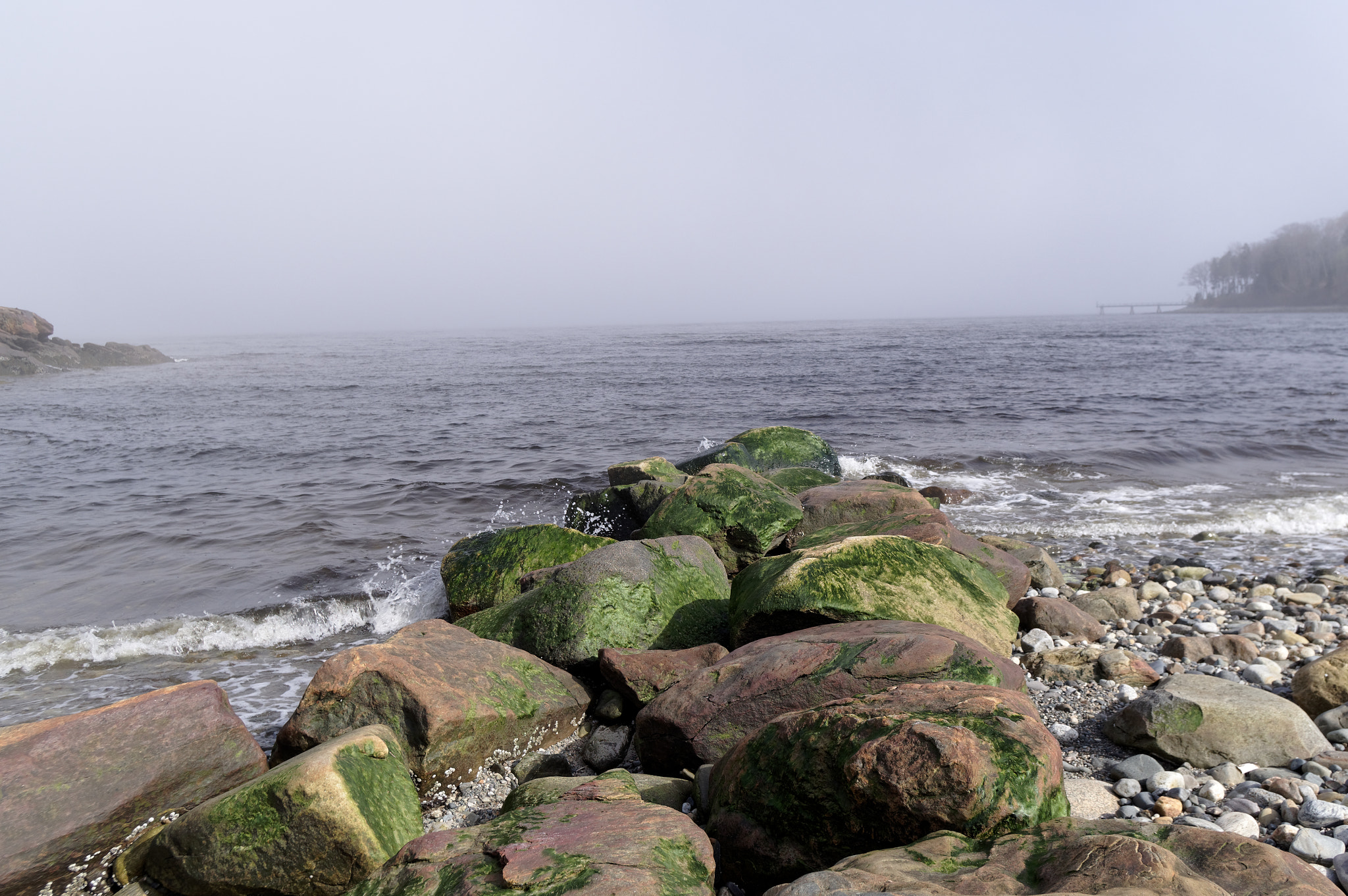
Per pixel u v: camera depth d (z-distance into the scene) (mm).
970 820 3578
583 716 6660
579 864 3385
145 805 4863
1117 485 16484
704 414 27234
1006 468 17922
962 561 7859
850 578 6828
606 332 183875
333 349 97625
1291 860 3389
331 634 9430
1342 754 5102
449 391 36812
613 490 11656
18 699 7672
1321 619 8891
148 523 14266
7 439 24875
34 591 10812
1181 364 45312
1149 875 3025
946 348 65625
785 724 4289
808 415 26406
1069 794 4812
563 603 7289
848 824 3811
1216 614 9141
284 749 5781
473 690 5918
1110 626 8898
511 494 16203
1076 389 32594
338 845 4203
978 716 4090
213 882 4324
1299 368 41906
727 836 4207
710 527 9758
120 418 29344
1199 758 5211
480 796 5621
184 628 9453
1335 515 13828
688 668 6508
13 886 4340
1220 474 17391
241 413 30203
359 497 16047
